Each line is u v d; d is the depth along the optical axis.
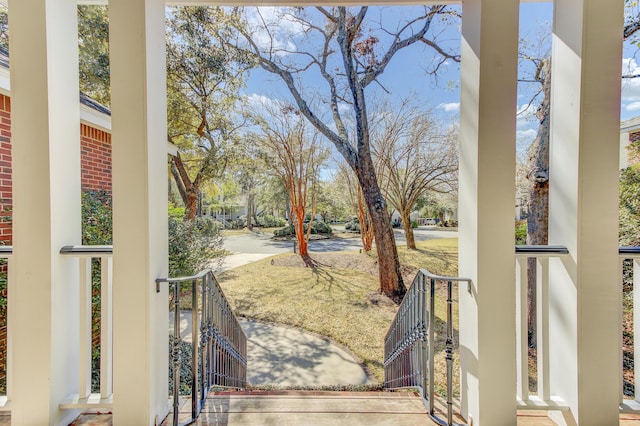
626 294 3.88
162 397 1.65
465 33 1.66
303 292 6.50
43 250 1.53
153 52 1.60
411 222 8.41
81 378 1.60
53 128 1.55
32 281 1.52
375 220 6.70
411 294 2.10
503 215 1.54
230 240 9.26
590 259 1.52
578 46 1.52
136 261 1.54
